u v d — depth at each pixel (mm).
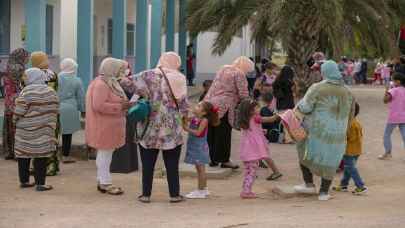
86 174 12258
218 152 12594
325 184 10031
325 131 9688
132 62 28672
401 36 33031
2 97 20641
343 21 23484
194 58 34344
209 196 10469
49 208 9172
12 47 21719
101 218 8477
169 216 8688
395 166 13578
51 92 10453
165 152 9688
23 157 10438
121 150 12438
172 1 27562
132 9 29266
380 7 24453
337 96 9688
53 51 22531
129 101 10234
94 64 24922
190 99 26266
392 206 9453
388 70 46625
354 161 10633
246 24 24125
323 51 27109
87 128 10383
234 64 12352
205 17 24016
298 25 23594
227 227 7801
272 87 16297
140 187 11133
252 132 10406
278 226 7773
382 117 22922
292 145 16062
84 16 17875
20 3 21656
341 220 8211
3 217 8492
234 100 12281
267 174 12578
